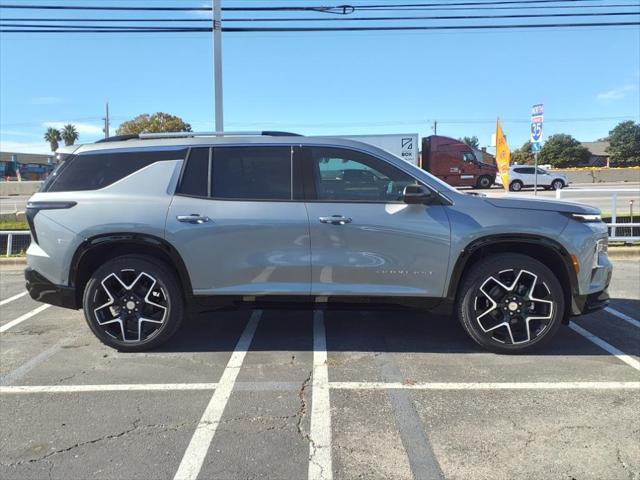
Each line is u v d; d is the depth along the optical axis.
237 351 4.84
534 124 13.52
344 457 3.10
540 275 4.48
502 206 4.53
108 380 4.21
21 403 3.83
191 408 3.73
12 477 2.91
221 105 13.16
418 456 3.11
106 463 3.04
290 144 4.70
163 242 4.55
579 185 33.72
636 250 10.05
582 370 4.35
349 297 4.59
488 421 3.51
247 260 4.57
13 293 7.43
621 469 2.96
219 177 4.67
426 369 4.39
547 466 2.99
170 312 4.69
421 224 4.48
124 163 4.75
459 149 30.30
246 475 2.92
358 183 4.62
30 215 4.73
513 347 4.61
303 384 4.11
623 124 74.62
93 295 4.69
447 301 4.60
